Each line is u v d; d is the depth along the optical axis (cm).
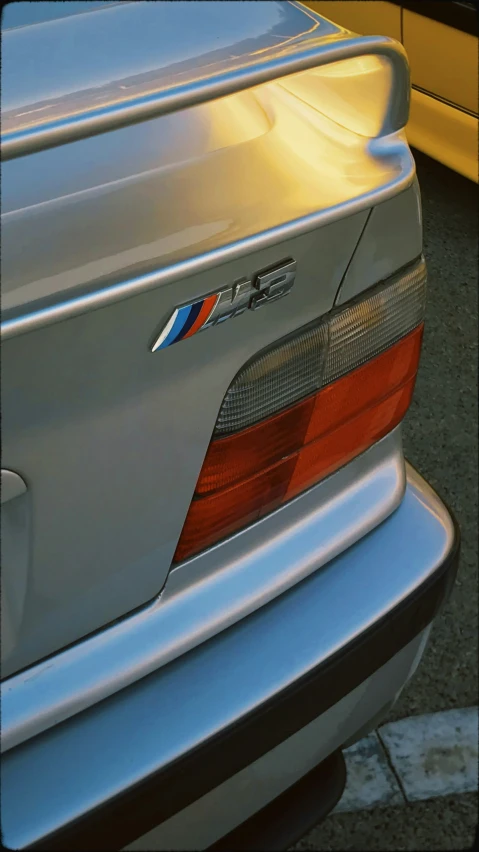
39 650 78
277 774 103
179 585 85
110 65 77
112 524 74
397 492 105
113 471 70
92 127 54
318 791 129
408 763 148
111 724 83
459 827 140
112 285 62
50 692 79
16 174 70
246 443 82
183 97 57
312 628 94
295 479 91
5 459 63
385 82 81
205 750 85
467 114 256
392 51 74
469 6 237
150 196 69
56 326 60
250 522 89
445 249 279
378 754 149
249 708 88
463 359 238
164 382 69
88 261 63
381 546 102
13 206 67
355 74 84
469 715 156
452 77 255
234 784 97
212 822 100
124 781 82
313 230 73
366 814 142
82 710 82
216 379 74
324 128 82
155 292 64
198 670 88
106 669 82
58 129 53
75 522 71
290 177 76
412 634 103
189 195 71
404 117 84
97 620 80
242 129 79
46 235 64
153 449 72
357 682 98
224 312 70
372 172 80
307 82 86
